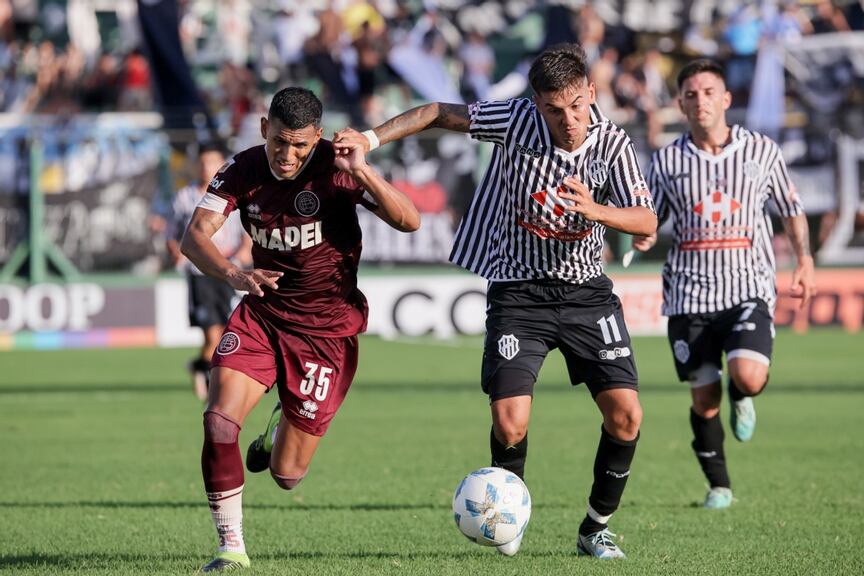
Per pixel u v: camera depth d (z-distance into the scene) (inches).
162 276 2603.3
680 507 1039.6
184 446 1417.3
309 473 1227.2
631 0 3213.6
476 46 3080.7
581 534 839.1
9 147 2524.6
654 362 2349.9
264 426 1630.2
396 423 1604.3
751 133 1073.5
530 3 3235.7
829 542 879.1
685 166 1066.7
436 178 2628.0
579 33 3075.8
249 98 2952.8
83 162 2544.3
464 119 820.6
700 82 1056.2
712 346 1061.1
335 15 3019.2
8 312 2564.0
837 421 1609.3
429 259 2667.3
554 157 792.3
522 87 3068.4
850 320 2763.3
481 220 840.3
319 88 2999.5
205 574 735.7
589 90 777.6
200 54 3157.0
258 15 3189.0
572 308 817.5
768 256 1079.0
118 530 936.3
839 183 2691.9
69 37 3257.9
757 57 3011.8
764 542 879.1
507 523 766.5
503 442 807.1
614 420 813.2
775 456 1323.8
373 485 1154.0
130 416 1684.3
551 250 809.5
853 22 3299.7
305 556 830.5
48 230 2554.1
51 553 842.8
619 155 786.2
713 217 1059.3
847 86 3048.7
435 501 1070.4
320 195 771.4
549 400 1876.2
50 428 1567.4
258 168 770.8
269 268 791.1
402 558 819.4
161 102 2753.4
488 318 833.5
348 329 811.4
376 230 2647.6
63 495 1104.8
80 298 2581.2
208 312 1632.6
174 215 1632.6
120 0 3287.4
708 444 1040.2
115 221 2566.4
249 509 1037.2
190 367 1670.8
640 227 761.0
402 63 3034.0
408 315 2667.3
